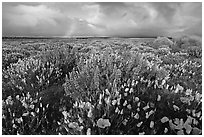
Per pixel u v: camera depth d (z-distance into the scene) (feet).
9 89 12.05
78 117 8.21
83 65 13.30
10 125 9.18
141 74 12.00
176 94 10.08
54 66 14.32
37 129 9.17
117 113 8.58
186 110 9.00
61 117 9.75
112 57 12.94
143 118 8.70
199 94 10.10
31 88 11.93
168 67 15.06
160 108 9.42
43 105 10.63
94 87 9.98
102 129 7.97
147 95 10.14
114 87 9.39
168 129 8.50
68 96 11.14
